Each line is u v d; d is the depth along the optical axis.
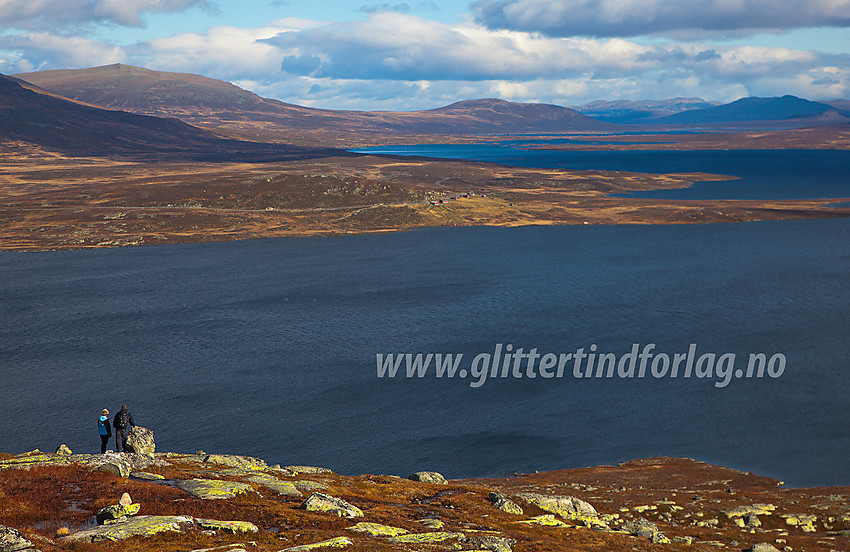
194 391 140.38
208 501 38.34
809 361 155.38
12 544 27.70
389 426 123.19
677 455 109.94
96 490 38.03
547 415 128.88
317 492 46.50
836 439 114.81
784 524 68.44
